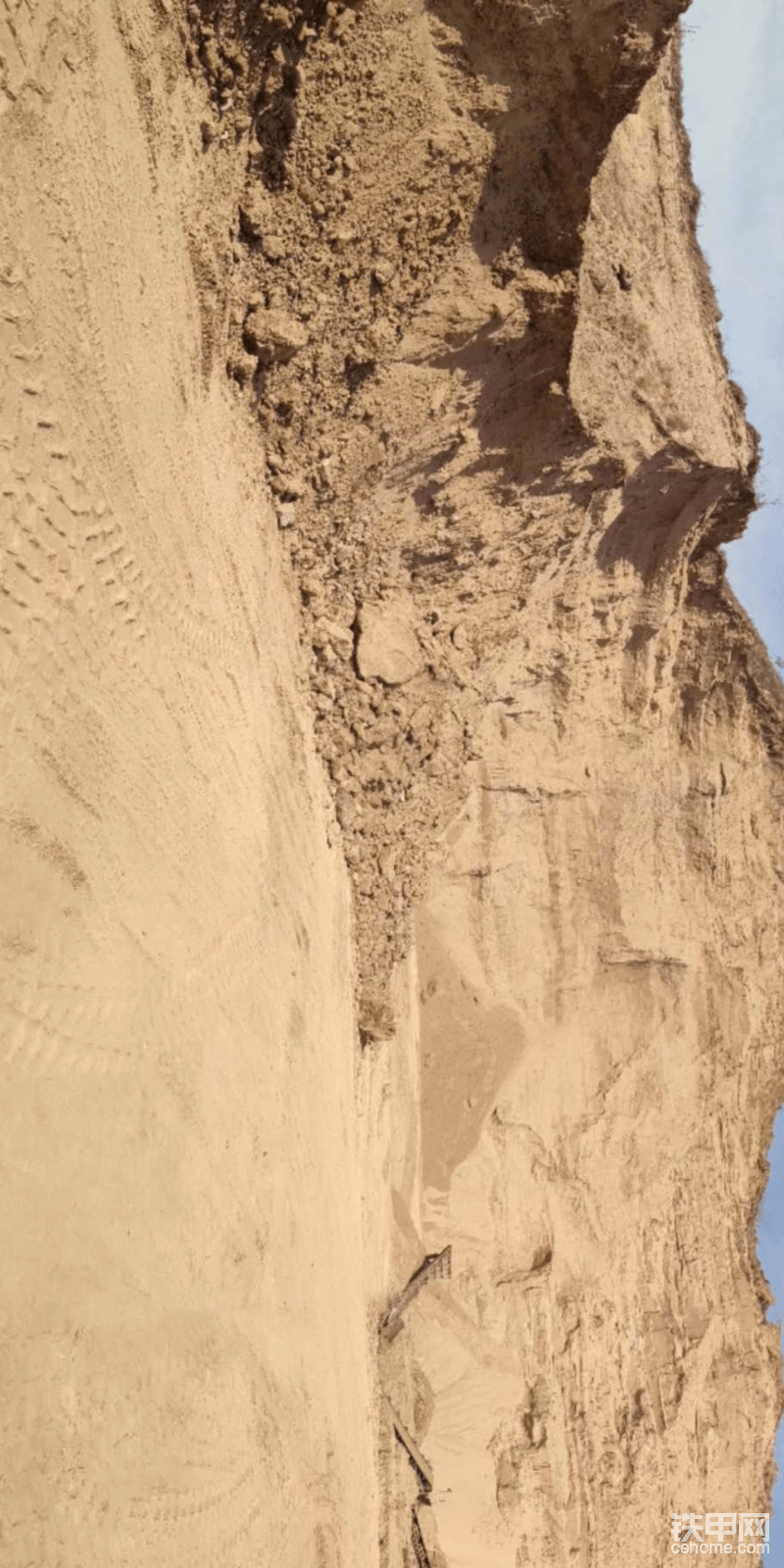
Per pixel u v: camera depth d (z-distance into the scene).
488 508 7.70
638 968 11.45
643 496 9.12
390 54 5.39
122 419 4.06
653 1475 10.62
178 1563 3.93
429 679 7.89
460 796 8.95
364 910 7.49
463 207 6.10
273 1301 5.10
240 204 5.12
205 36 4.49
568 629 9.62
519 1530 9.20
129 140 4.04
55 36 3.48
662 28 5.73
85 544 3.78
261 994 5.23
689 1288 11.66
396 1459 7.55
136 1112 3.93
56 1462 3.28
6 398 3.30
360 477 6.59
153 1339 3.92
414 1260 8.81
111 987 3.82
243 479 5.54
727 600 11.26
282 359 5.62
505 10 5.52
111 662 3.96
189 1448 4.11
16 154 3.30
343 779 7.04
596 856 10.88
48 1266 3.34
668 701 11.30
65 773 3.63
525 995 10.48
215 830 4.83
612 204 8.48
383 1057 8.30
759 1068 12.90
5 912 3.28
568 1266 10.59
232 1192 4.70
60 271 3.58
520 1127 10.37
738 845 12.42
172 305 4.55
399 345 6.30
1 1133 3.18
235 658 5.25
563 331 6.79
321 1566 5.39
